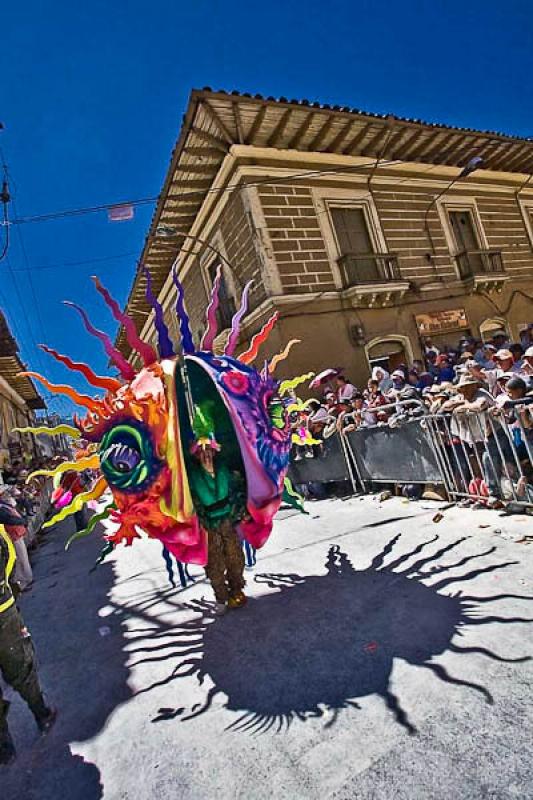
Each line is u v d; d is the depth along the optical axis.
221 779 2.41
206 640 3.99
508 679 2.65
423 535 5.27
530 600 3.42
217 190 12.68
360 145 13.44
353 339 12.84
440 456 6.12
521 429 4.82
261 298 12.64
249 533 4.38
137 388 3.89
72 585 6.83
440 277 14.71
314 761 2.38
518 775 2.03
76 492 4.41
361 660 3.15
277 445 4.23
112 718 3.20
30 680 3.21
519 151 15.72
